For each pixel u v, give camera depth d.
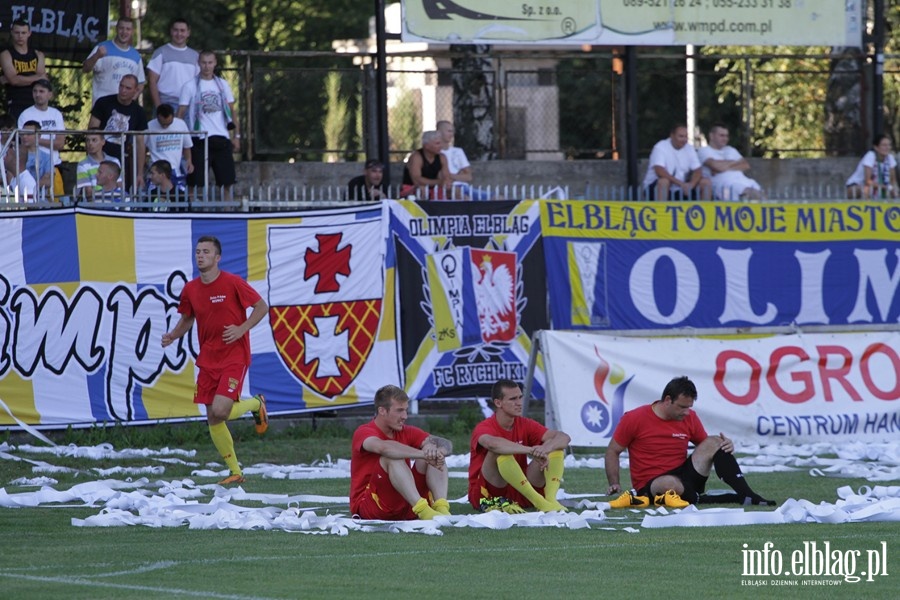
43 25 46.16
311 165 47.53
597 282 43.31
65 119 48.69
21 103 43.75
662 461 27.22
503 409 25.41
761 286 44.84
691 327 44.03
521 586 17.91
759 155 65.06
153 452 36.03
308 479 32.06
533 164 49.38
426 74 52.00
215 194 43.91
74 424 37.66
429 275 41.69
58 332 37.66
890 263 46.03
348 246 40.88
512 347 42.47
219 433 31.06
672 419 27.33
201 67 43.50
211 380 31.17
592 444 37.34
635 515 25.55
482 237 42.34
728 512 24.33
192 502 26.91
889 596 17.52
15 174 40.25
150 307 38.72
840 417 40.06
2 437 37.12
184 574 18.70
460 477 32.41
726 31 47.12
